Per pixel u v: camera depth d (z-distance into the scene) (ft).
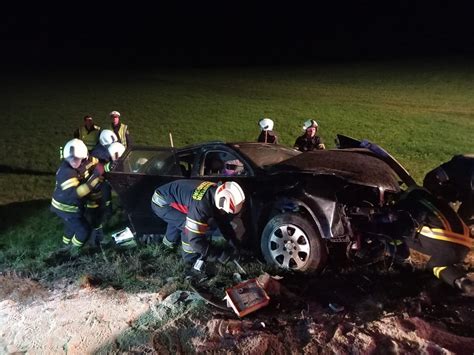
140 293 15.26
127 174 19.26
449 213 14.75
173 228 17.31
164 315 14.06
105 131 22.17
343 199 16.17
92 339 13.29
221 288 15.35
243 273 15.99
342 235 15.16
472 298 14.16
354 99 58.95
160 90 68.18
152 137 42.06
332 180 15.64
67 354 12.96
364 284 15.14
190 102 58.80
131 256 17.54
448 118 47.24
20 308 14.87
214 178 18.06
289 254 15.79
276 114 50.65
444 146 36.50
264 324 13.38
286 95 62.49
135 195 19.20
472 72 73.77
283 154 19.36
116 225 21.43
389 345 12.35
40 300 15.23
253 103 57.21
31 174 30.73
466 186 16.40
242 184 17.30
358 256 15.90
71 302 14.97
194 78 78.28
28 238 20.29
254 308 13.73
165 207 16.48
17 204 24.91
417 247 14.99
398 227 15.19
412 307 13.70
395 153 34.76
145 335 13.26
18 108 56.65
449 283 14.43
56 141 40.40
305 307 14.03
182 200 15.79
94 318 14.11
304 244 15.55
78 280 16.11
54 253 18.29
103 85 73.10
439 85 66.28
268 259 16.29
